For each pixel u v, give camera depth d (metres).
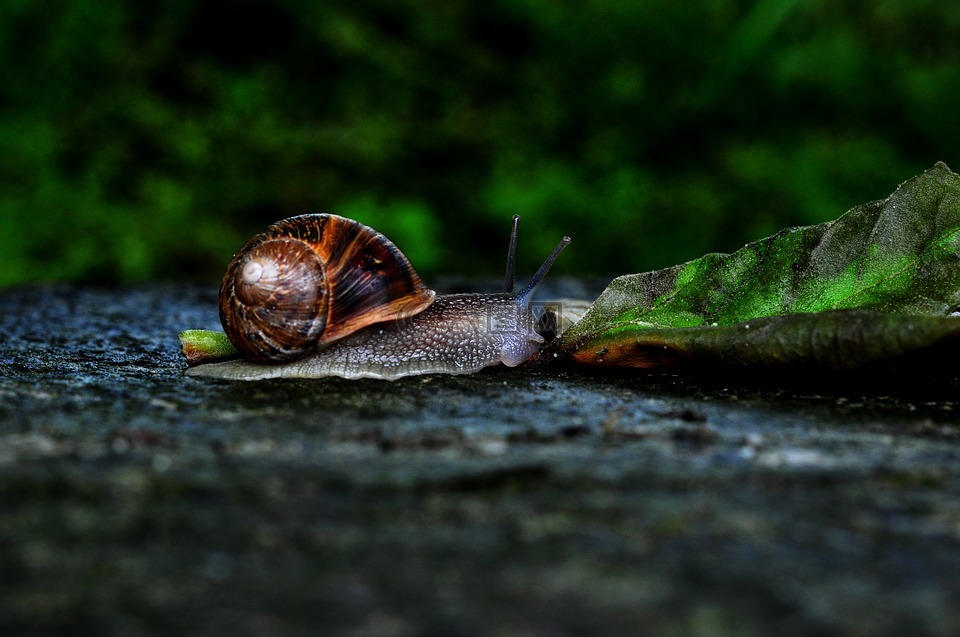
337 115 0.73
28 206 0.62
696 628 0.20
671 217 0.67
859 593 0.22
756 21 0.71
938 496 0.26
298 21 0.74
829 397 0.31
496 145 0.71
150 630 0.20
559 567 0.23
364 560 0.23
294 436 0.28
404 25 0.76
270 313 0.33
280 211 0.68
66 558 0.23
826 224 0.32
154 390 0.31
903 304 0.31
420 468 0.27
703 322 0.33
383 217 0.65
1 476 0.26
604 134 0.71
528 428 0.29
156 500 0.26
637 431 0.29
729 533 0.25
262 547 0.24
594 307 0.33
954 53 0.75
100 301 0.45
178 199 0.65
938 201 0.32
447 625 0.20
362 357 0.34
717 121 0.72
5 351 0.35
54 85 0.68
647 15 0.72
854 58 0.72
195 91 0.71
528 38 0.76
